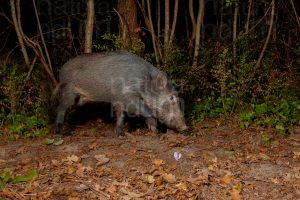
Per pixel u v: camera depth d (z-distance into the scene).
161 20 4.93
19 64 4.20
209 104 3.69
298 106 3.63
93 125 3.64
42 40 3.89
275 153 2.89
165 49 3.92
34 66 4.07
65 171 2.63
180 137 3.15
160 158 2.76
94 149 2.96
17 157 2.92
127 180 2.50
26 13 4.77
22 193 2.38
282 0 4.43
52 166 2.72
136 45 3.75
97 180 2.51
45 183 2.50
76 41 4.47
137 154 2.84
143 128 3.44
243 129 3.31
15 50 4.59
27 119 3.51
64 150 2.97
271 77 3.89
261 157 2.78
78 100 3.36
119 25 3.95
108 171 2.60
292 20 4.63
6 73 3.77
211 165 2.65
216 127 3.39
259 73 3.88
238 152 2.88
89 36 3.76
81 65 3.26
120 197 2.34
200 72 3.83
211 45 4.12
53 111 3.48
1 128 3.53
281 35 4.65
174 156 2.69
